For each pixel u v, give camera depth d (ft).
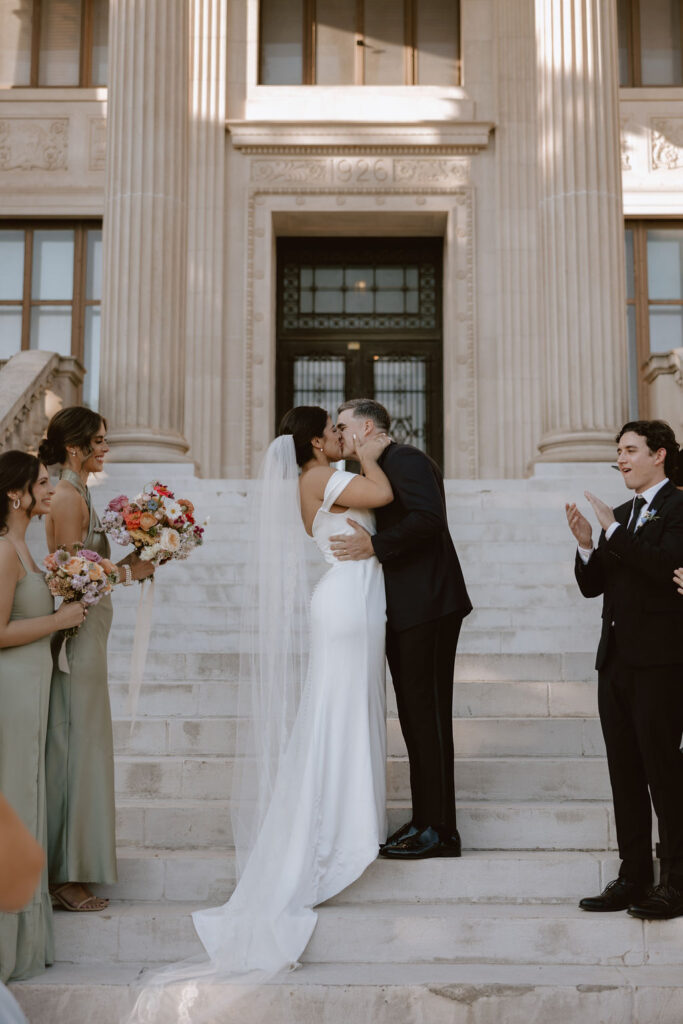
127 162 30.99
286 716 13.55
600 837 14.76
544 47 32.07
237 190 42.11
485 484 28.40
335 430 14.96
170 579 24.14
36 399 30.07
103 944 12.96
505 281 41.37
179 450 30.12
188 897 13.91
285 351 44.42
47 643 13.01
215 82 42.32
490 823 14.82
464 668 18.92
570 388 30.60
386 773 14.84
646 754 13.17
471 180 42.01
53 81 44.24
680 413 35.68
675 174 42.68
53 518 13.99
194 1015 11.62
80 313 43.55
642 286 43.24
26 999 11.91
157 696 17.90
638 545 13.08
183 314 31.53
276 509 14.05
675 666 13.14
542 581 24.41
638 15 44.01
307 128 41.93
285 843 13.11
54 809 13.33
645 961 12.78
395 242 45.01
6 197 43.04
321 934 12.83
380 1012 11.78
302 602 13.88
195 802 15.55
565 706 17.83
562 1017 11.81
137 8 31.42
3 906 4.75
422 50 43.88
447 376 42.37
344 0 44.11
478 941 12.84
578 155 31.30
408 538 13.92
